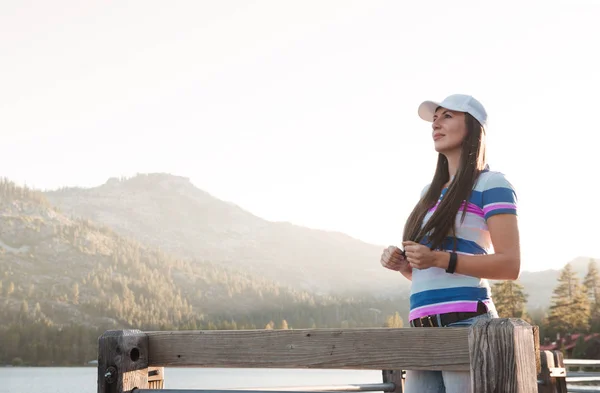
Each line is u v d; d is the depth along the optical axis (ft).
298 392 9.16
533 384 6.68
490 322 6.73
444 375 7.66
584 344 227.61
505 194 8.43
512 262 8.14
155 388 9.10
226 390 8.37
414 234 9.27
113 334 8.99
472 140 9.02
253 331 8.45
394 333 7.47
